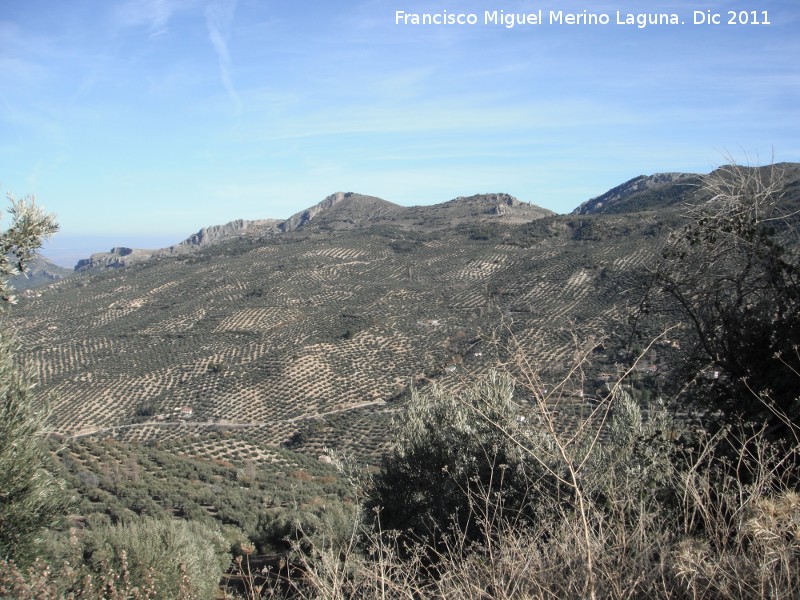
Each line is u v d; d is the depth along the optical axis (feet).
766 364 14.52
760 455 10.51
